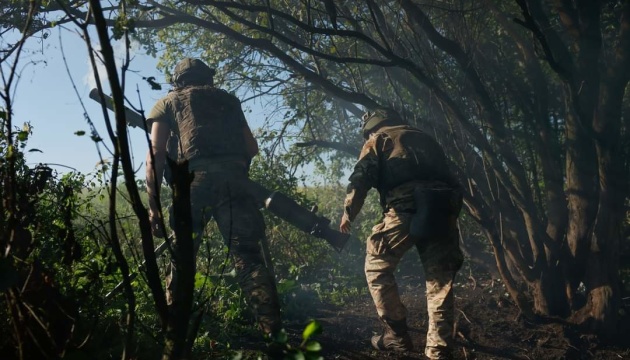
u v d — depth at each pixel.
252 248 3.96
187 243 2.03
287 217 4.18
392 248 4.14
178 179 2.01
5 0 3.93
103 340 3.24
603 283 4.72
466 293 5.70
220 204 4.00
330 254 6.83
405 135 4.25
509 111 5.71
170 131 4.20
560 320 4.87
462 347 4.59
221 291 4.43
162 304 2.06
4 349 2.34
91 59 1.91
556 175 5.11
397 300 4.20
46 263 3.13
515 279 5.61
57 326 2.58
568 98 4.86
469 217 6.39
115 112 1.88
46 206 3.25
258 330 4.22
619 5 5.45
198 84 4.36
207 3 4.45
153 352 3.33
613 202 4.66
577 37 4.75
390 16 5.54
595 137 4.58
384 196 4.23
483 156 5.04
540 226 5.03
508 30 5.40
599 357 4.50
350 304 5.66
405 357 4.28
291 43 4.54
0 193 2.34
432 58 5.18
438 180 4.18
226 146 4.10
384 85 6.09
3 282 2.03
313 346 1.87
